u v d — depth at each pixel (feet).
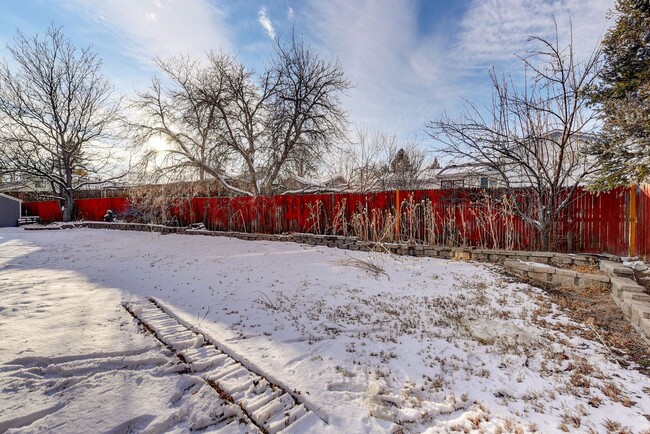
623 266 14.80
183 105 39.70
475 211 22.81
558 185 20.20
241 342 10.34
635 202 17.72
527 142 21.47
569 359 9.04
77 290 16.69
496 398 7.47
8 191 70.23
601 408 6.97
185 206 40.04
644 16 15.75
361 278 18.28
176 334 11.02
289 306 13.91
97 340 10.55
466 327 11.30
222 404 7.31
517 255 19.45
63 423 6.67
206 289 16.72
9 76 57.52
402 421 6.68
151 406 7.25
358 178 44.21
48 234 42.65
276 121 39.65
